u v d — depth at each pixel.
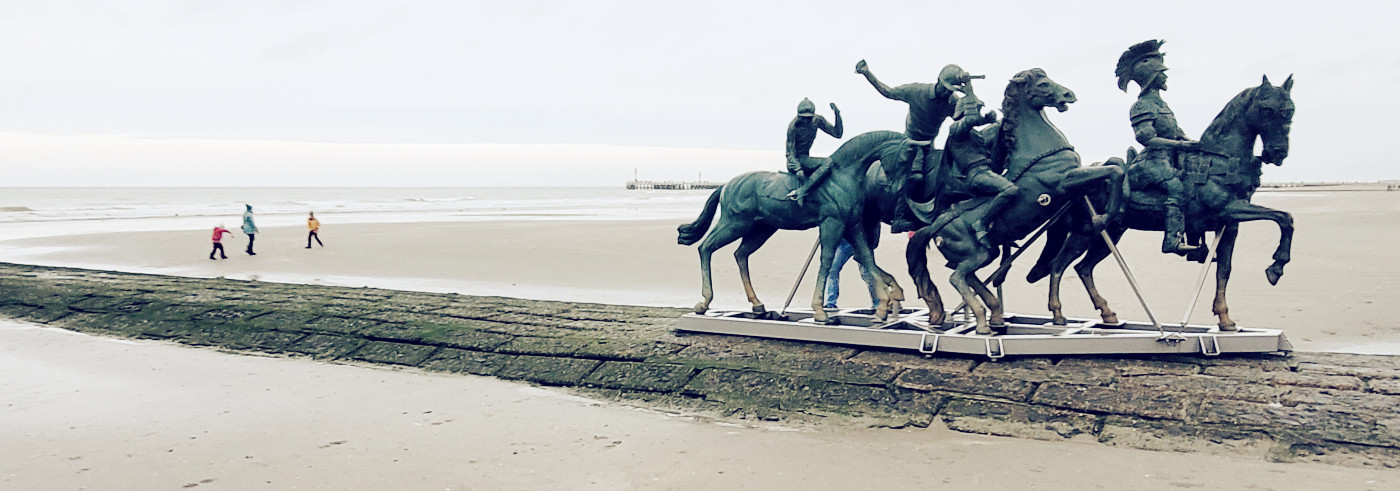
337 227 34.44
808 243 24.08
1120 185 7.87
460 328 10.55
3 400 8.20
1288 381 7.05
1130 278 8.12
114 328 11.68
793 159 9.20
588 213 50.72
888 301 9.49
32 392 8.52
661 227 31.58
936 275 17.20
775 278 16.83
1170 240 8.03
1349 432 6.11
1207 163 8.07
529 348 9.55
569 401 8.12
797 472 6.03
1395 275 14.88
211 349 10.59
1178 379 7.26
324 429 7.23
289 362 9.91
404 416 7.62
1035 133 8.25
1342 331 10.25
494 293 15.24
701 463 6.28
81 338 11.28
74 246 26.03
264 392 8.52
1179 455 6.10
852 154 9.17
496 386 8.69
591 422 7.39
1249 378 7.19
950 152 8.47
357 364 9.73
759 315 9.92
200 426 7.32
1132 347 7.96
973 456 6.23
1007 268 8.76
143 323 11.75
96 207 62.88
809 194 9.28
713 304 13.62
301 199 101.94
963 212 8.43
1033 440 6.54
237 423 7.42
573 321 10.77
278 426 7.32
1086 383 7.27
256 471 6.18
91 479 6.02
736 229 9.92
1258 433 6.23
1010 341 8.12
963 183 8.40
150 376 9.22
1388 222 28.59
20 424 7.40
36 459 6.45
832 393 7.60
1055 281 9.04
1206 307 12.63
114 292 13.53
